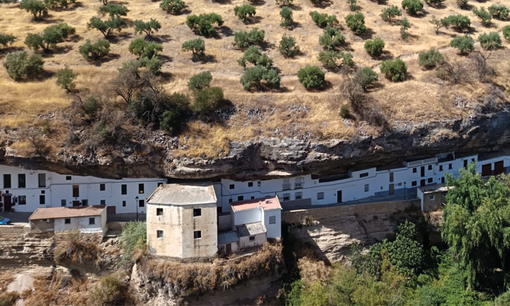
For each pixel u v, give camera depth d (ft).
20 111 176.55
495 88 209.87
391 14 284.61
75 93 193.47
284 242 171.94
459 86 209.36
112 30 259.80
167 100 179.63
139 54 232.12
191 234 151.33
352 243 178.19
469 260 158.10
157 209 152.25
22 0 281.33
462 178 165.89
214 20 263.08
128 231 159.94
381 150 182.60
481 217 153.99
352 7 294.46
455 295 161.07
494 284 163.02
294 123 181.88
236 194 178.40
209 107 182.80
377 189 194.80
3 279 158.51
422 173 199.41
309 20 279.28
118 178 173.17
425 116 190.49
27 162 165.27
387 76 222.48
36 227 156.66
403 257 168.66
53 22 270.87
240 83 207.82
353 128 181.57
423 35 272.10
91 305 153.17
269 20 277.85
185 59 233.35
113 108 178.29
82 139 168.86
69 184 171.83
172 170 169.17
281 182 181.88
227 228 169.27
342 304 149.28
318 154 174.81
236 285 153.79
